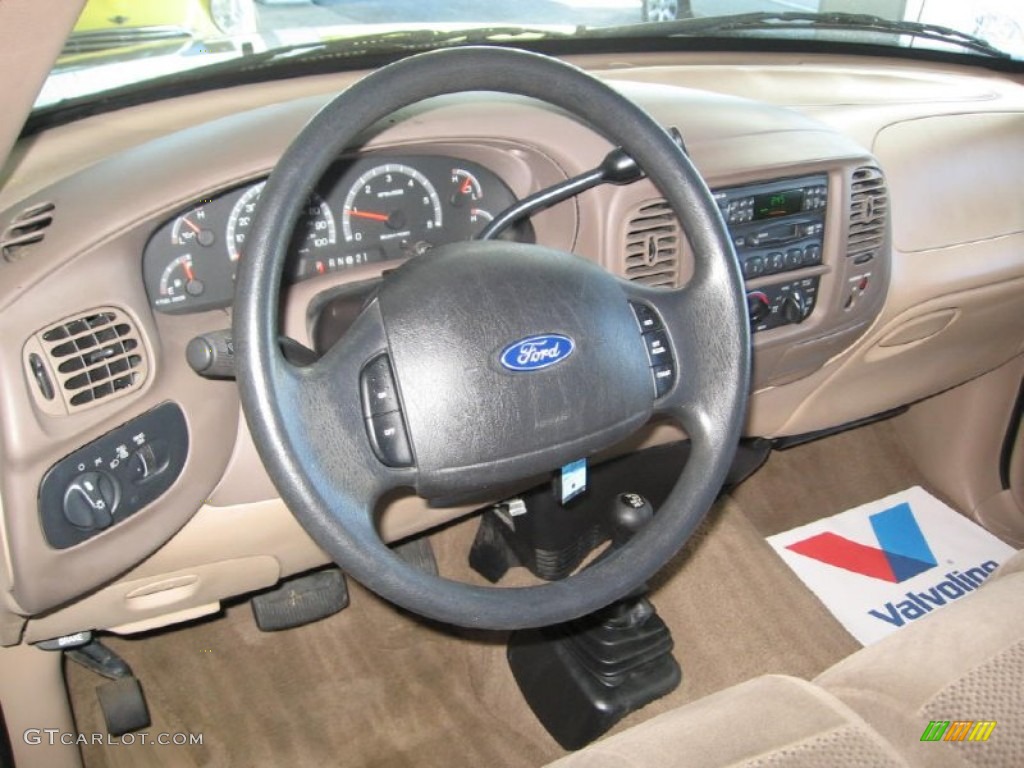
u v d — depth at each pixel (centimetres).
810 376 163
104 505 94
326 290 110
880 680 77
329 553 77
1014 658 75
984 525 202
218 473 105
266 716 158
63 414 90
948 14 193
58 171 107
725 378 94
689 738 73
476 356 80
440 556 182
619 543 125
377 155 107
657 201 119
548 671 153
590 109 91
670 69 171
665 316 93
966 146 166
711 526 181
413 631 172
